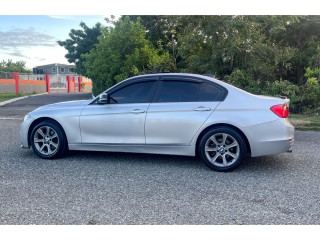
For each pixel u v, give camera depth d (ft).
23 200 12.67
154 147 17.57
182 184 14.64
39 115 19.10
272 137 16.01
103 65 53.26
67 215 11.40
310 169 17.10
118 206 12.16
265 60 41.75
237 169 17.07
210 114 16.62
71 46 111.14
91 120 18.35
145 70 48.96
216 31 39.60
